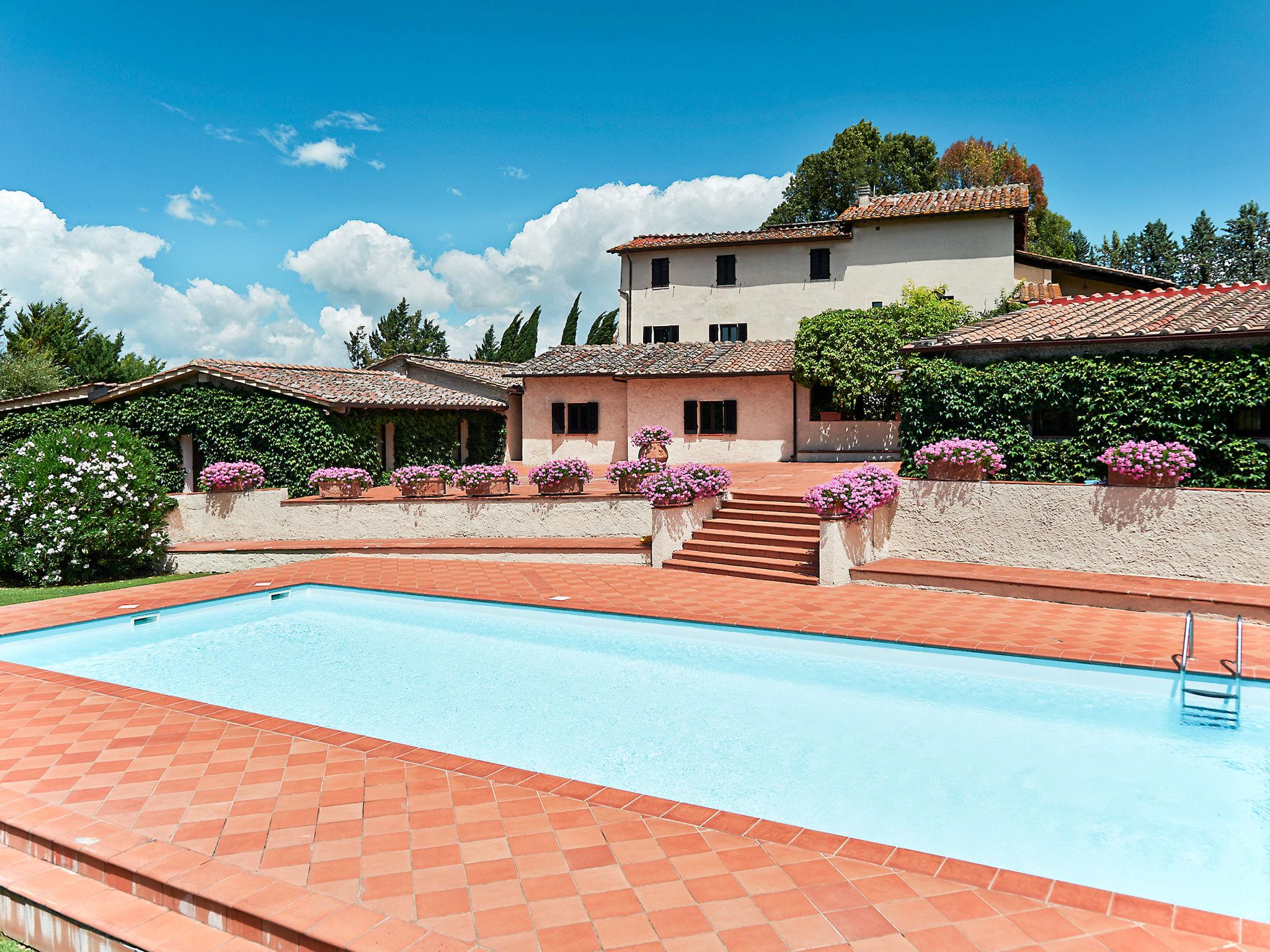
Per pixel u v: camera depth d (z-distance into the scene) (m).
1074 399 12.79
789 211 51.84
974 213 30.00
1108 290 33.91
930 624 9.67
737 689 8.27
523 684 8.57
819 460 26.89
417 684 8.63
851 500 11.90
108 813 5.02
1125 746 6.55
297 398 19.62
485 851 4.52
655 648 9.77
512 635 10.56
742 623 9.97
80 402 22.58
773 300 33.00
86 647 10.23
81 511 15.15
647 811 5.04
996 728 7.00
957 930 3.75
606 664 9.23
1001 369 13.41
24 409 23.19
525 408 30.12
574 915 3.88
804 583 12.24
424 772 5.70
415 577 13.61
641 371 27.78
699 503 14.71
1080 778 5.94
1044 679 8.24
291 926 3.76
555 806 5.12
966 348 13.67
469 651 9.88
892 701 7.79
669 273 34.31
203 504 17.64
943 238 30.86
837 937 3.70
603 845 4.59
